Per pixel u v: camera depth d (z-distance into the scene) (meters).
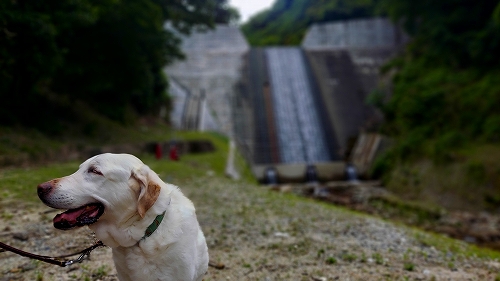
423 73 36.56
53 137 18.12
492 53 30.91
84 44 19.89
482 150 25.02
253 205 12.04
